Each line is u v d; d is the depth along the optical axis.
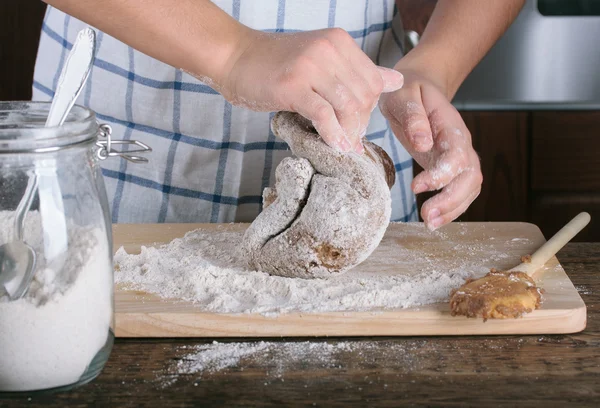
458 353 0.74
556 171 1.69
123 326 0.78
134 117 1.20
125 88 1.18
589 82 1.62
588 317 0.82
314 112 0.79
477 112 1.66
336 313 0.78
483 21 1.13
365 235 0.84
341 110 0.81
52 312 0.63
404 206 1.29
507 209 1.73
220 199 1.22
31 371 0.63
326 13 1.16
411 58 1.07
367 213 0.84
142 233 1.06
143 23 0.81
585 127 1.65
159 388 0.68
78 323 0.64
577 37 1.59
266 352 0.75
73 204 0.64
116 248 1.00
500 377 0.70
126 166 1.21
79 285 0.64
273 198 0.94
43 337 0.63
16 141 0.60
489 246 0.99
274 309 0.79
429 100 0.97
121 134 1.21
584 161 1.67
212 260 0.94
